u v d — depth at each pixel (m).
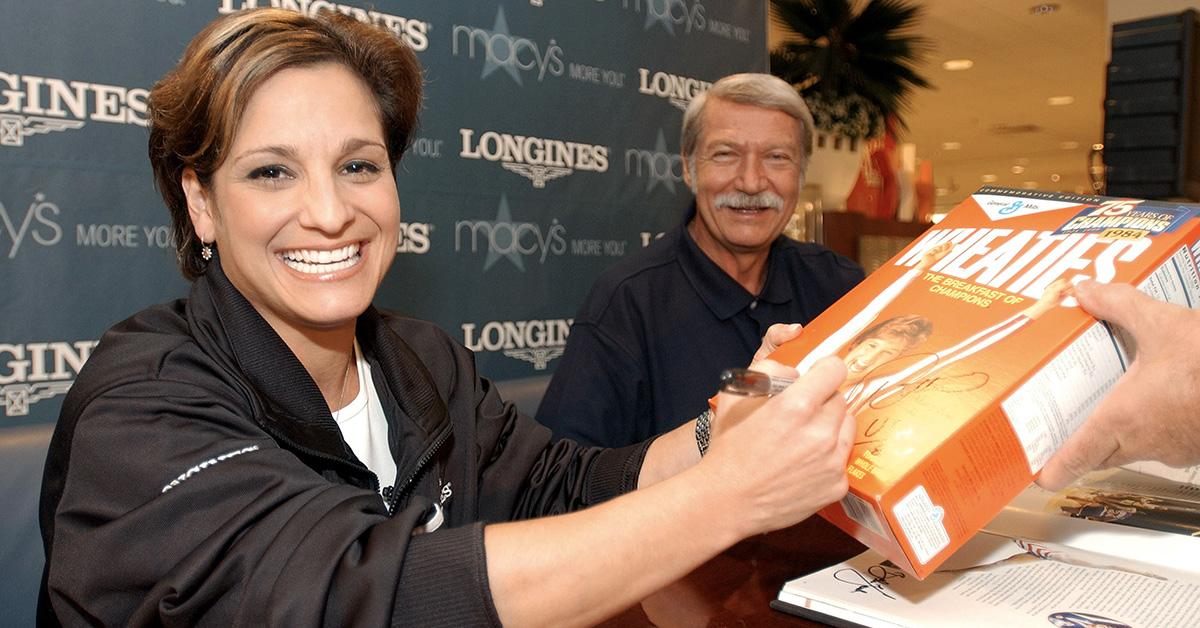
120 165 1.58
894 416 0.61
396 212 0.98
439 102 2.03
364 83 0.93
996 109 8.43
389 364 1.05
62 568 0.70
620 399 1.72
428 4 2.00
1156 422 0.60
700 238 1.92
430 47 2.01
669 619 0.66
